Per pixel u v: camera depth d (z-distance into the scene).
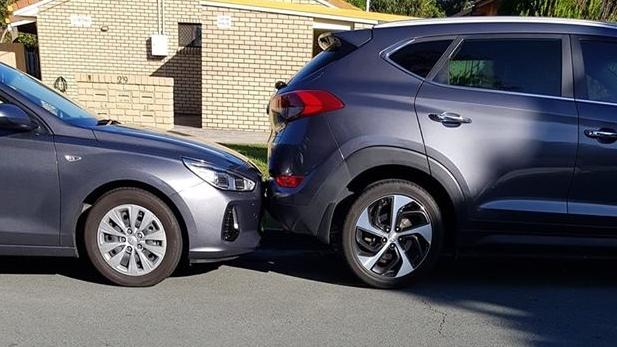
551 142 4.39
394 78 4.52
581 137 4.39
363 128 4.41
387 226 4.55
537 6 8.09
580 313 4.30
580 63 4.52
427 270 4.61
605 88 4.52
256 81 11.75
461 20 4.64
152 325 3.88
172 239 4.43
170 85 10.75
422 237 4.56
